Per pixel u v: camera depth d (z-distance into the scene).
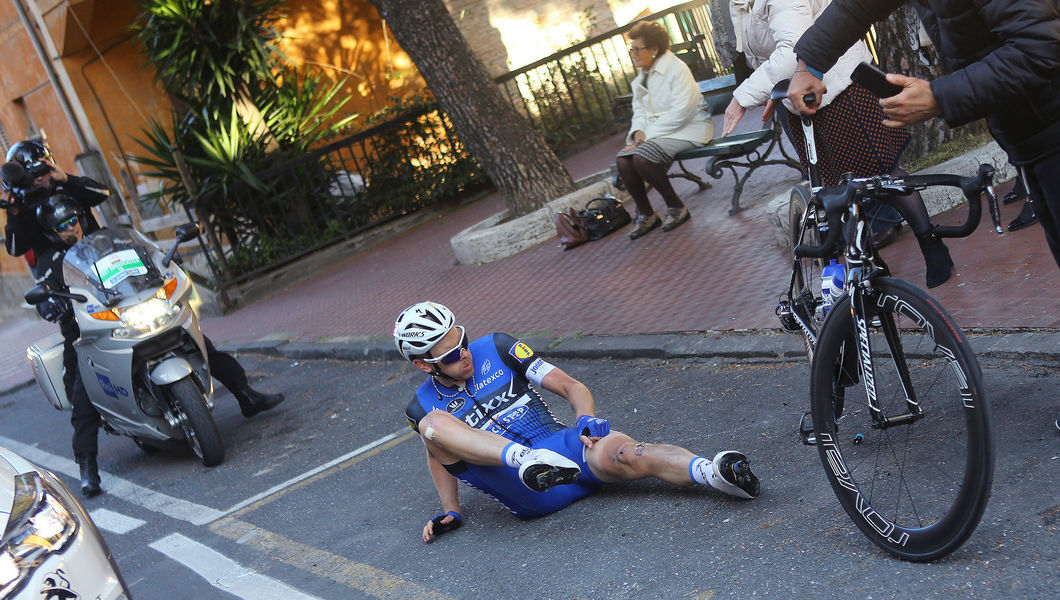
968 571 2.91
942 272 3.54
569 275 8.59
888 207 6.01
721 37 11.29
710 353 5.65
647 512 4.03
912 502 3.23
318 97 15.83
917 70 7.40
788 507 3.67
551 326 7.29
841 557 3.22
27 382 12.84
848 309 3.18
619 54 16.39
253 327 11.74
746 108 5.36
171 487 6.58
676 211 8.74
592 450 4.19
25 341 17.45
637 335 6.37
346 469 5.96
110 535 5.93
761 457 4.19
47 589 3.11
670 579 3.46
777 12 5.18
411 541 4.57
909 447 3.61
